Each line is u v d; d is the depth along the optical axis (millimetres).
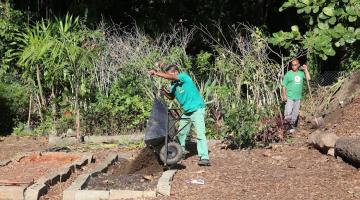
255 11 18141
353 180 8242
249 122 10562
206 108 11938
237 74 12633
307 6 13820
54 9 17547
